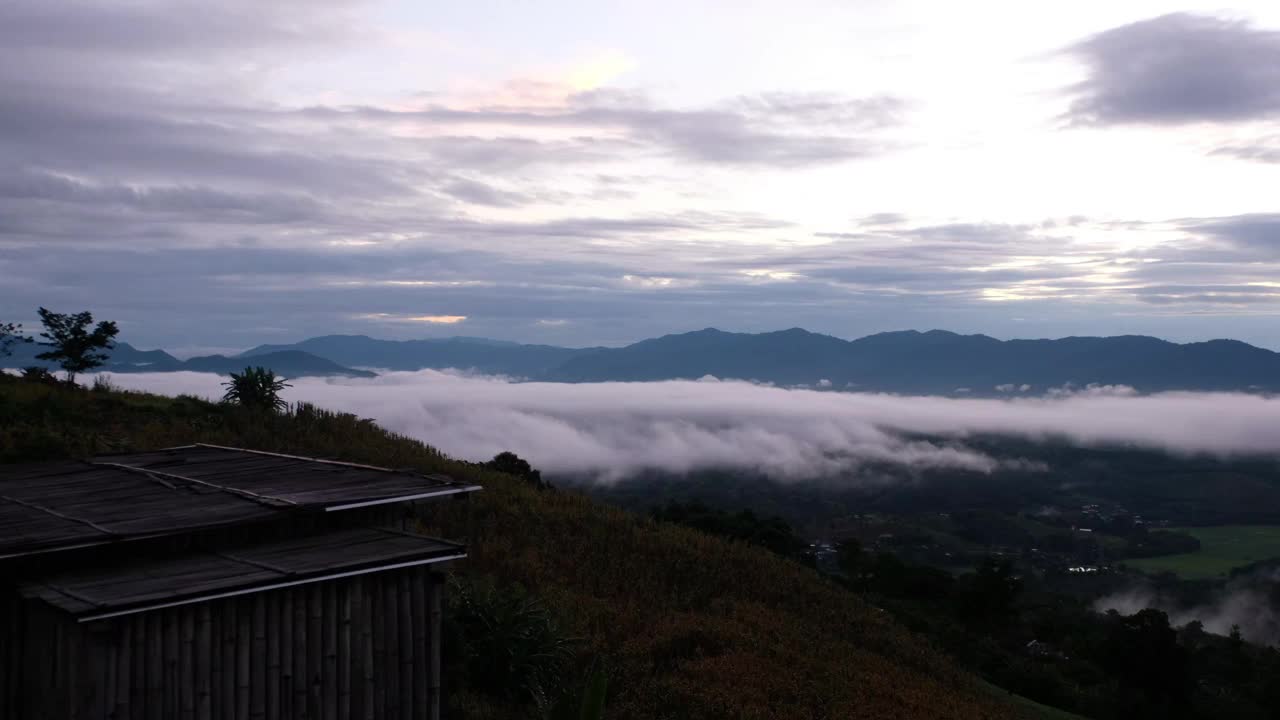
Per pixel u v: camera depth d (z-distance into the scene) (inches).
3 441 743.1
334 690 366.9
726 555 1067.3
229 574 352.5
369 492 435.2
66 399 914.7
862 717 642.2
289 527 413.7
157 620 326.6
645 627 731.4
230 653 342.0
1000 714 797.9
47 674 330.3
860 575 1763.0
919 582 1704.0
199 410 1010.7
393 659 385.4
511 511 990.4
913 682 795.4
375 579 382.0
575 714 331.6
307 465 517.7
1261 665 1642.5
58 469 494.9
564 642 584.1
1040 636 1577.3
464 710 470.9
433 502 954.1
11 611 342.6
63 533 354.9
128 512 394.6
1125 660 1238.9
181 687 330.0
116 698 316.5
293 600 359.3
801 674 698.8
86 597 320.5
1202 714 1252.5
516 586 701.3
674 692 599.2
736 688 631.2
